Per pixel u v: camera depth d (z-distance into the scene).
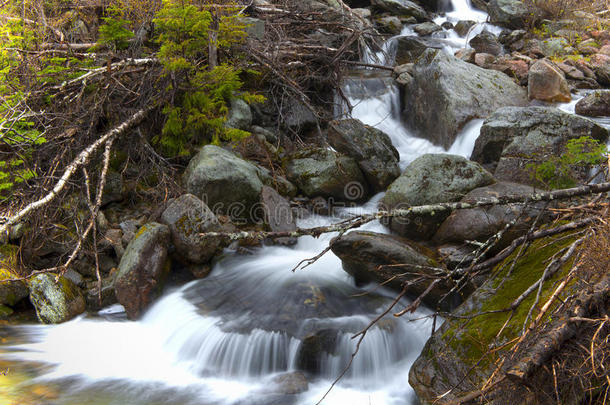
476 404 2.99
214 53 6.92
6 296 5.07
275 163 7.11
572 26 11.96
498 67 9.73
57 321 4.91
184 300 4.98
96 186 5.90
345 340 4.29
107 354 4.50
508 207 4.89
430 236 5.43
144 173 6.38
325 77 8.40
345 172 6.70
